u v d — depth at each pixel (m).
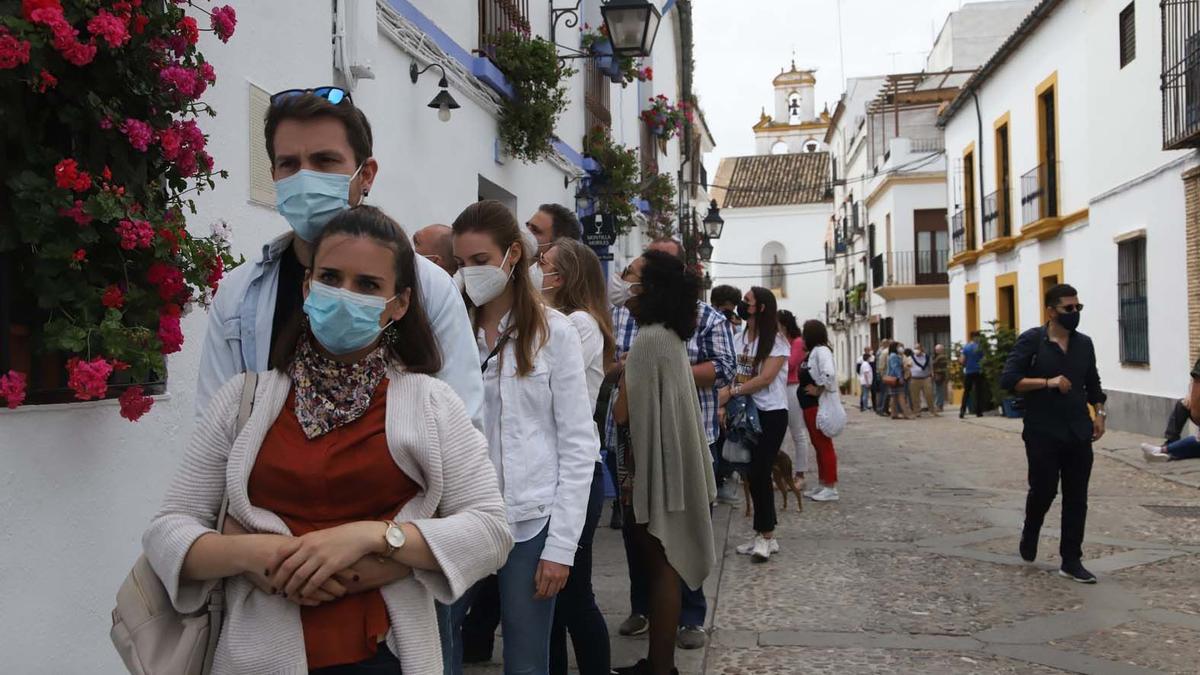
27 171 2.62
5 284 2.66
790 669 4.65
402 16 6.31
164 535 1.97
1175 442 11.98
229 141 4.14
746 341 6.82
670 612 4.11
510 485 3.20
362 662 2.02
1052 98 20.11
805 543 7.54
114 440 3.26
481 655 4.59
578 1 10.90
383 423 2.07
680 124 17.88
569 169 11.41
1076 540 6.35
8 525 2.76
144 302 2.91
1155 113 14.80
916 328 33.59
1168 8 13.92
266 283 2.33
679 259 4.32
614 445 4.89
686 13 21.83
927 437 17.31
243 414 2.07
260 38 4.42
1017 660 4.77
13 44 2.45
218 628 2.00
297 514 2.03
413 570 2.04
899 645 5.00
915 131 36.16
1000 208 23.09
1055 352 6.38
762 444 6.89
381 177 6.08
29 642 2.84
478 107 8.02
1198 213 13.34
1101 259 17.20
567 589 3.61
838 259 49.22
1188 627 5.29
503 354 3.32
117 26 2.71
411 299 2.21
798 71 63.69
